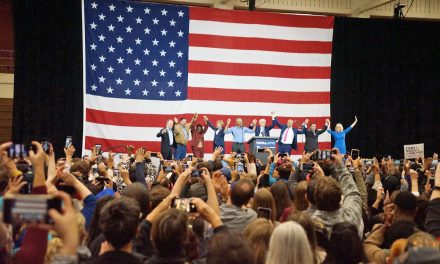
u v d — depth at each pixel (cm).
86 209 408
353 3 2177
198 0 2027
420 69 2123
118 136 1689
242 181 436
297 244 276
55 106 1825
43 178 288
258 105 1805
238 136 1692
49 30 1827
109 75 1697
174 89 1747
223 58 1789
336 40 2022
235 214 426
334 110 2022
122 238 258
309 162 693
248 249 231
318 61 1859
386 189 703
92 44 1689
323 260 339
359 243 322
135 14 1733
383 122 2102
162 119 1730
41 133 1811
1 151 323
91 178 676
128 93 1706
